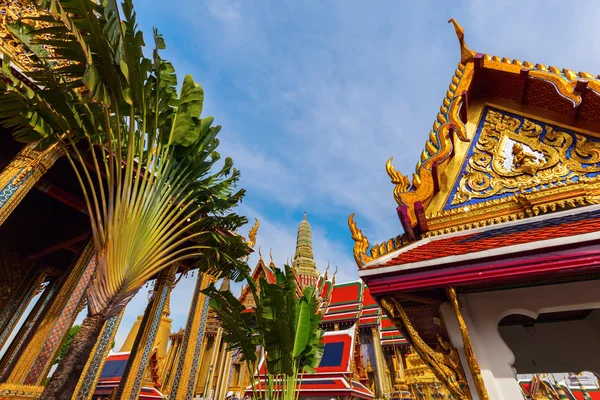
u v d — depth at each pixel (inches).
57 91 169.0
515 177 141.7
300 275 1309.1
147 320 400.5
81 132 179.2
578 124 139.7
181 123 227.8
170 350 880.3
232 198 311.9
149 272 180.4
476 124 167.9
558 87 140.0
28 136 172.4
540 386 579.2
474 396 98.3
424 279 98.8
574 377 756.6
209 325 975.0
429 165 148.5
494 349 102.7
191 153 245.4
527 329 187.3
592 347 168.2
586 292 98.7
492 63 165.2
